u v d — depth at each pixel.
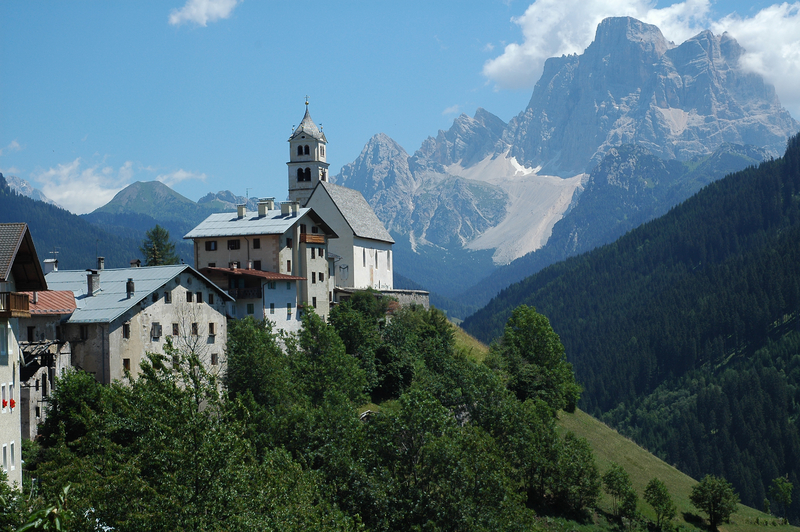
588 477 120.88
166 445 51.91
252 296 120.62
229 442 52.53
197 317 104.69
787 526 168.00
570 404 183.12
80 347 90.25
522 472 113.50
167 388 56.72
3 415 55.69
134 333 93.94
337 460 77.75
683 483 168.62
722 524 159.38
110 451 59.75
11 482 57.00
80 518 48.84
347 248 165.38
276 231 132.12
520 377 158.00
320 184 167.62
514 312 188.75
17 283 61.19
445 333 149.00
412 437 82.38
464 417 117.00
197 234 135.88
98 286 98.38
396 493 77.44
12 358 58.34
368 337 126.19
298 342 109.56
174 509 48.88
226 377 95.88
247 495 53.66
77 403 78.44
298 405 86.00
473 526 75.62
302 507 60.03
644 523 131.50
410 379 125.31
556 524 113.44
